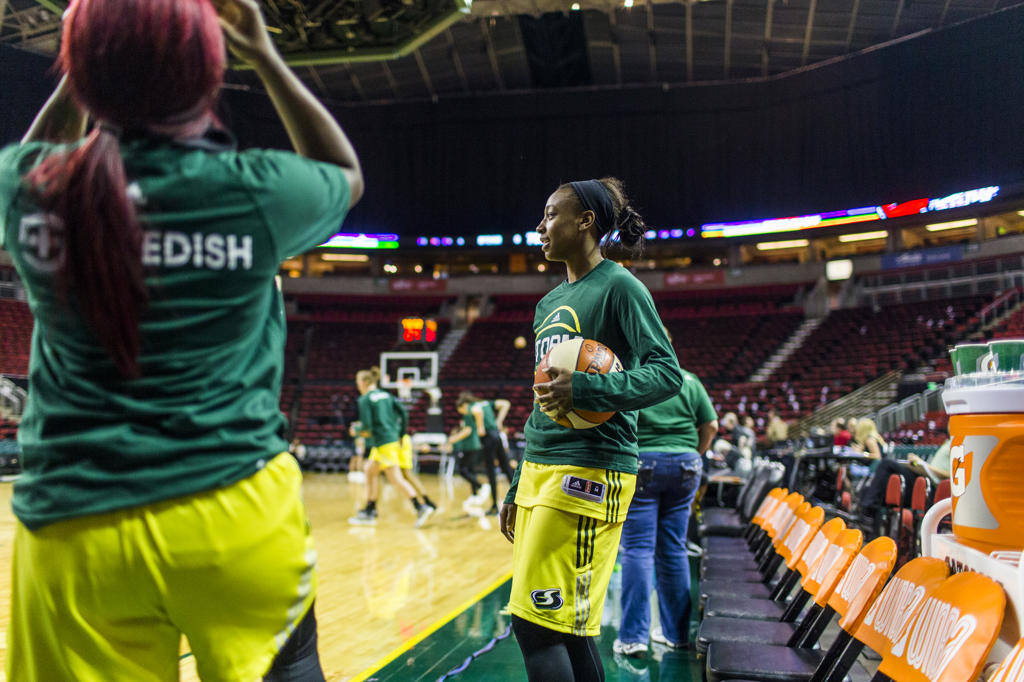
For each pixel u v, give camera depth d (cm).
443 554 598
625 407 170
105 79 94
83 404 94
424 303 2638
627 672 298
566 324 198
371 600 430
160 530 95
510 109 2370
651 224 2294
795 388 2036
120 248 91
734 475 788
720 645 222
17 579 101
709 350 2302
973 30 1902
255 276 101
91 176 92
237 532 98
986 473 149
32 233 95
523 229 2364
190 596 97
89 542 94
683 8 1884
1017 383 159
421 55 2166
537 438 191
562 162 2356
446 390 2258
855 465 729
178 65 95
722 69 2220
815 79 2148
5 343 1948
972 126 1912
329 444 1938
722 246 2372
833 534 233
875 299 2289
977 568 142
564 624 179
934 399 1716
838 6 1847
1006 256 2025
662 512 332
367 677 291
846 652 176
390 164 2427
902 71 2016
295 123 112
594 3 1533
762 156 2223
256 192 100
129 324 92
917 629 144
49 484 94
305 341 2467
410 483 803
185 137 99
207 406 97
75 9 97
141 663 99
